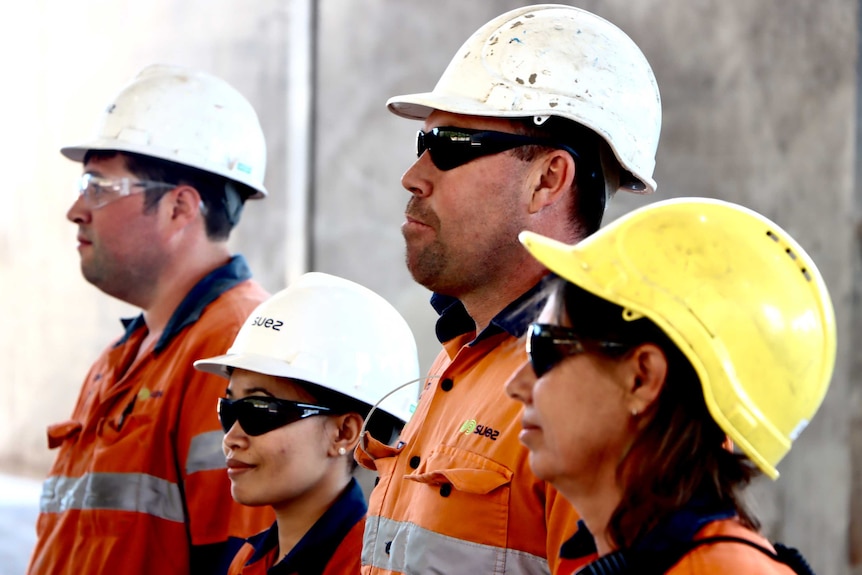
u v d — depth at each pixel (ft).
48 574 17.98
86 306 52.80
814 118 30.48
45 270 55.01
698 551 8.30
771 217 31.01
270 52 43.65
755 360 8.86
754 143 31.12
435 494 11.59
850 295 30.53
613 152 13.03
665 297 8.73
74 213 19.71
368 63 39.83
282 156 43.01
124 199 19.43
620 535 8.63
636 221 9.14
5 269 57.21
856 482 30.78
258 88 44.19
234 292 18.89
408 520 11.98
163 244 19.45
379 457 13.30
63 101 53.88
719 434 8.77
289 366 14.62
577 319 8.96
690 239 9.02
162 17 48.78
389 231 38.99
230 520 16.89
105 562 17.20
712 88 31.76
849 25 30.09
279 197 43.16
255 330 15.25
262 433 14.48
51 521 18.67
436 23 37.60
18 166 56.49
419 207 12.83
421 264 12.83
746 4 31.14
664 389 8.71
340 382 14.78
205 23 46.73
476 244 12.60
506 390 9.59
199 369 17.20
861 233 30.32
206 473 17.04
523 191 12.60
